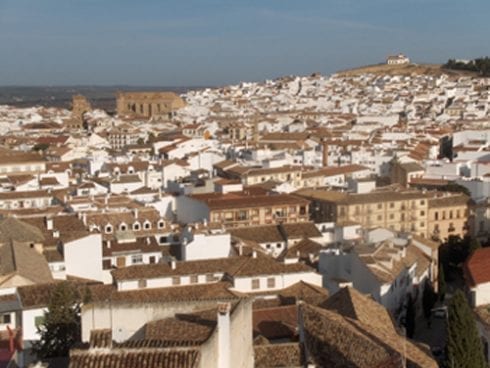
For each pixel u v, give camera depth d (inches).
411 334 5374.0
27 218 6476.4
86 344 2349.9
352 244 6077.8
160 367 1951.3
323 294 4726.9
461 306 3513.8
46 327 3334.2
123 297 4441.4
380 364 2613.2
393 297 5270.7
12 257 4810.5
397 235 6884.8
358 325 3169.3
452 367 3452.3
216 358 2213.3
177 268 4965.6
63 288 3646.7
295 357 2817.4
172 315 2888.8
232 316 2327.8
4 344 3735.2
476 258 4940.9
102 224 6683.1
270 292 4847.4
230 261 5142.7
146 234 6717.5
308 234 6525.6
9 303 4101.9
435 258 6727.4
